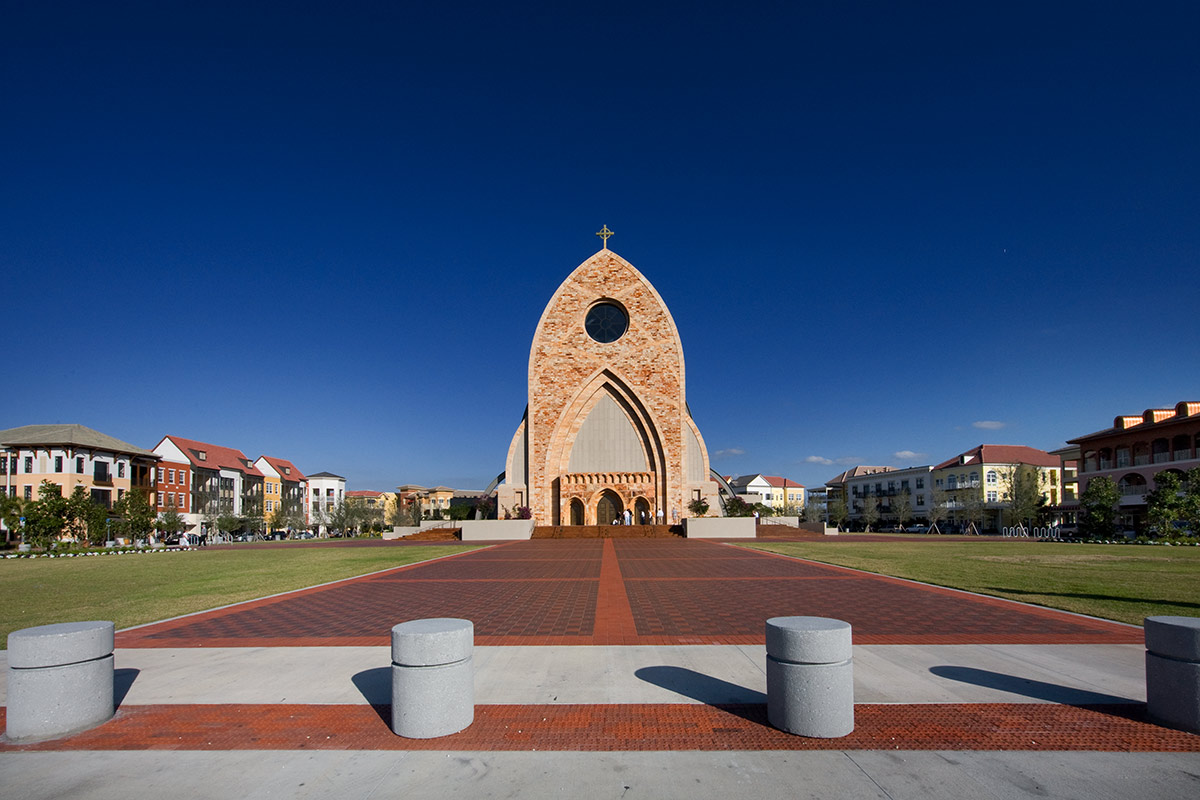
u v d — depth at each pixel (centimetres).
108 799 517
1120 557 2577
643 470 4959
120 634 1104
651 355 5003
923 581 1712
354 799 512
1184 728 632
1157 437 5325
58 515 4141
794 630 636
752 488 12662
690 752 592
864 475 10362
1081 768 551
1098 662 866
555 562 2423
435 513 7456
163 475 7306
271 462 10050
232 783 543
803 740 615
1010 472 7044
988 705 704
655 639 1023
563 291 5128
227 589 1702
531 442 4994
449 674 641
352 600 1464
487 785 532
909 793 509
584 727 653
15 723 647
